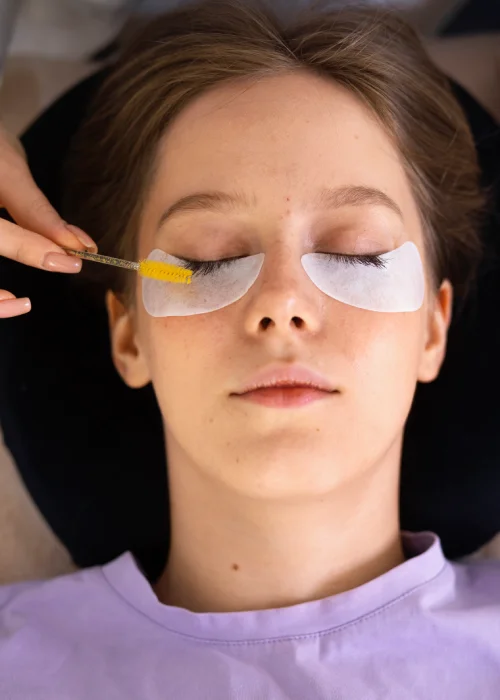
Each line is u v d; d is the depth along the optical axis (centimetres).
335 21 127
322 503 111
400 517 143
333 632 112
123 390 146
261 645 112
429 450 142
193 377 108
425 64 135
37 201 116
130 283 129
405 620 113
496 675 109
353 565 117
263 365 103
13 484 150
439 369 140
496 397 141
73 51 165
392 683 107
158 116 122
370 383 106
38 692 111
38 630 120
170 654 113
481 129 148
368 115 117
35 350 144
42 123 147
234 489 106
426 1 164
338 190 111
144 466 145
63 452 144
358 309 107
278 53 118
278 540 114
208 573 119
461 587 123
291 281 104
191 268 111
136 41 139
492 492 140
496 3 169
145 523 144
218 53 120
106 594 122
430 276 128
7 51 147
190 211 112
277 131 112
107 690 109
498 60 159
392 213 115
